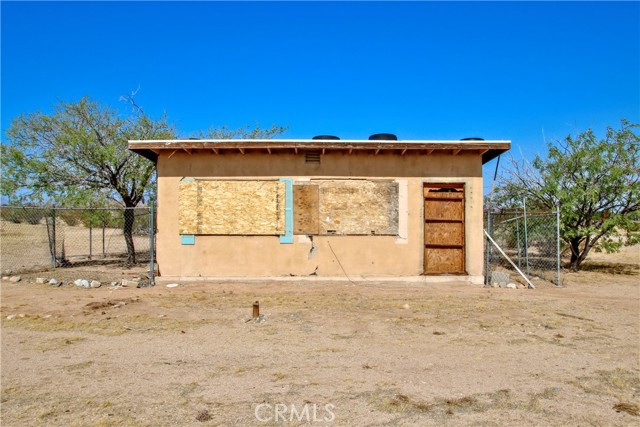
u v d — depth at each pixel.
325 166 12.01
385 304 9.23
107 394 4.76
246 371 5.44
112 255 18.33
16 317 7.95
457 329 7.36
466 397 4.70
